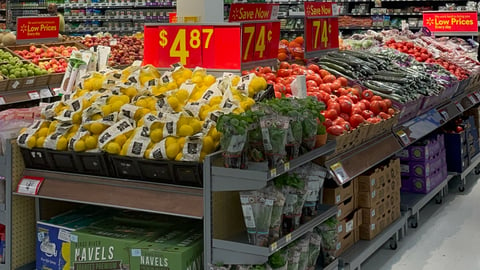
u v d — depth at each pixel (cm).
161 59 430
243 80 350
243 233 317
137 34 1048
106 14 1364
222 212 306
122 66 809
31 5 1422
